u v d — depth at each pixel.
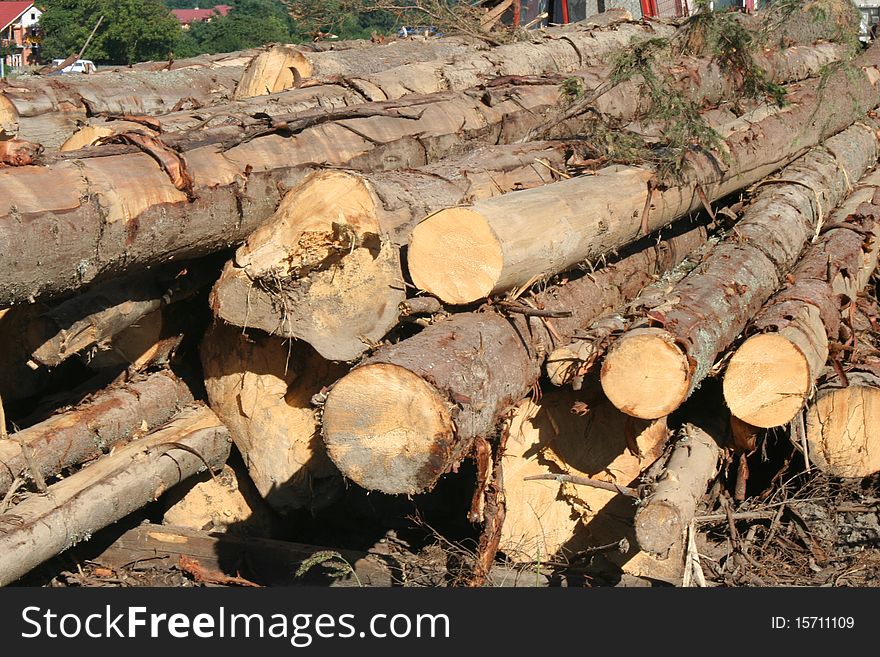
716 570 5.43
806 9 9.57
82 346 5.55
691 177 6.76
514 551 5.79
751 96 8.52
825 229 7.75
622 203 6.07
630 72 7.25
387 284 5.14
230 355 6.06
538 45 9.82
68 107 7.61
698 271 6.20
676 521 4.82
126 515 5.57
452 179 5.70
